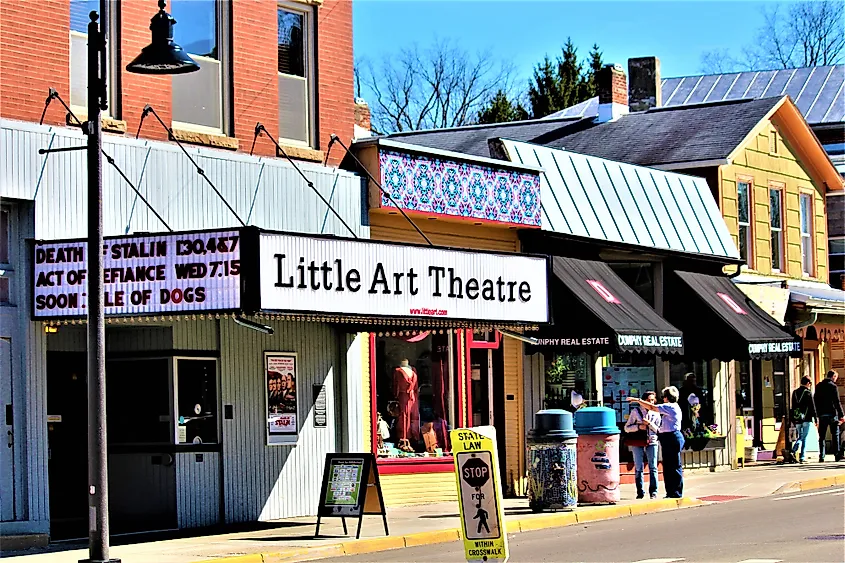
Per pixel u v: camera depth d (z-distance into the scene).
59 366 19.08
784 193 34.00
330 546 17.08
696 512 21.39
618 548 16.34
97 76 15.18
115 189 18.16
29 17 17.50
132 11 19.02
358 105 29.95
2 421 17.08
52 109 17.73
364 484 18.05
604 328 24.19
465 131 37.66
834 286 38.09
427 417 23.45
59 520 18.84
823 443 31.77
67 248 17.27
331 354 21.69
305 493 20.98
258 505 20.20
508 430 24.89
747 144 32.47
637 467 23.33
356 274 18.44
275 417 20.59
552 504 21.09
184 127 19.67
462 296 20.27
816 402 31.83
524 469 25.12
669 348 25.98
